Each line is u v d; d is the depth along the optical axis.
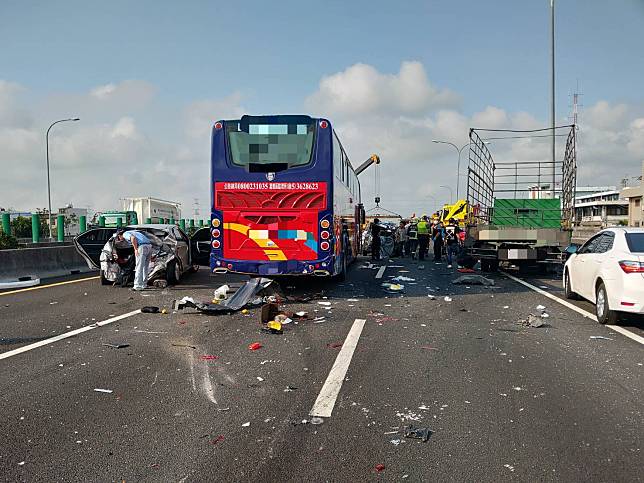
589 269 10.26
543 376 6.23
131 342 7.86
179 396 5.50
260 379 6.07
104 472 3.91
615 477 3.84
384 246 27.34
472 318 9.85
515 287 14.45
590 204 74.38
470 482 3.77
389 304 11.46
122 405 5.24
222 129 12.17
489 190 17.39
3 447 4.31
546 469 3.96
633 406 5.25
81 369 6.46
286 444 4.38
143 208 43.97
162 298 12.30
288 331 8.66
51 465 4.01
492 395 5.57
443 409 5.16
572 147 16.23
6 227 21.38
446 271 19.34
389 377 6.18
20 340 7.98
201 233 19.41
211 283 15.26
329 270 11.95
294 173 11.95
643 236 9.21
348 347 7.59
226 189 12.08
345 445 4.36
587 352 7.36
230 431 4.63
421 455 4.19
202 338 8.12
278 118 12.09
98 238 15.84
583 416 4.98
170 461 4.07
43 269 17.02
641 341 8.02
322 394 5.57
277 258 11.99
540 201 17.22
